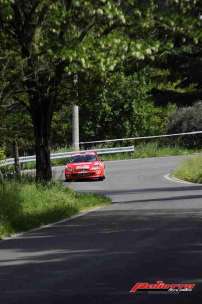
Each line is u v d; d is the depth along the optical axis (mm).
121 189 54188
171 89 105250
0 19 38438
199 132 98188
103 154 88875
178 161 79688
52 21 36438
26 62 38750
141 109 98938
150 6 35906
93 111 97812
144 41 34375
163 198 45125
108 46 34188
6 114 45938
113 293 16562
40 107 44406
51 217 33719
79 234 28312
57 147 92312
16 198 34719
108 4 32656
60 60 39375
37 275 19125
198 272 19016
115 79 45281
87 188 55906
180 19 35875
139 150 91125
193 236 26609
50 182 43500
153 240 25812
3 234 28281
